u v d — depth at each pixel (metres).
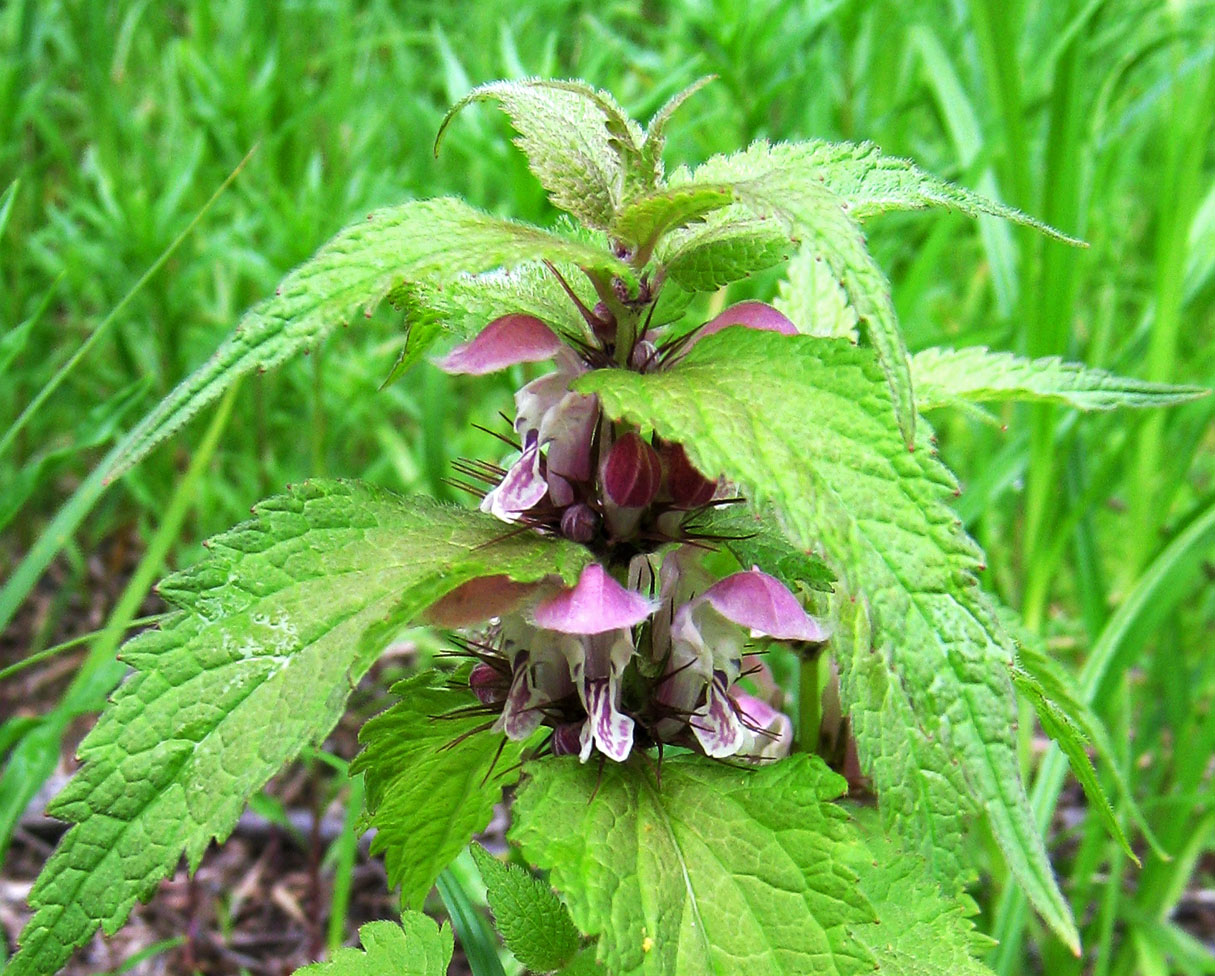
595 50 0.39
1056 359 0.15
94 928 0.10
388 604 0.11
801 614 0.12
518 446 0.14
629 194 0.12
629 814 0.12
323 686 0.11
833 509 0.10
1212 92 0.24
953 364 0.16
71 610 0.34
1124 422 0.28
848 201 0.12
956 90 0.31
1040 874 0.09
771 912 0.11
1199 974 0.23
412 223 0.11
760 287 0.28
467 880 0.22
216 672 0.11
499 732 0.14
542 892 0.14
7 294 0.34
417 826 0.14
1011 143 0.24
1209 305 0.35
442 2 0.50
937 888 0.14
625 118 0.12
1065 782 0.31
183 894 0.27
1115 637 0.23
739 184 0.10
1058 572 0.34
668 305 0.13
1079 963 0.23
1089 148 0.29
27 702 0.30
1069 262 0.24
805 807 0.11
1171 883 0.24
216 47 0.37
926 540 0.10
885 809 0.12
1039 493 0.24
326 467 0.32
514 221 0.11
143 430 0.10
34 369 0.33
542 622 0.11
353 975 0.14
